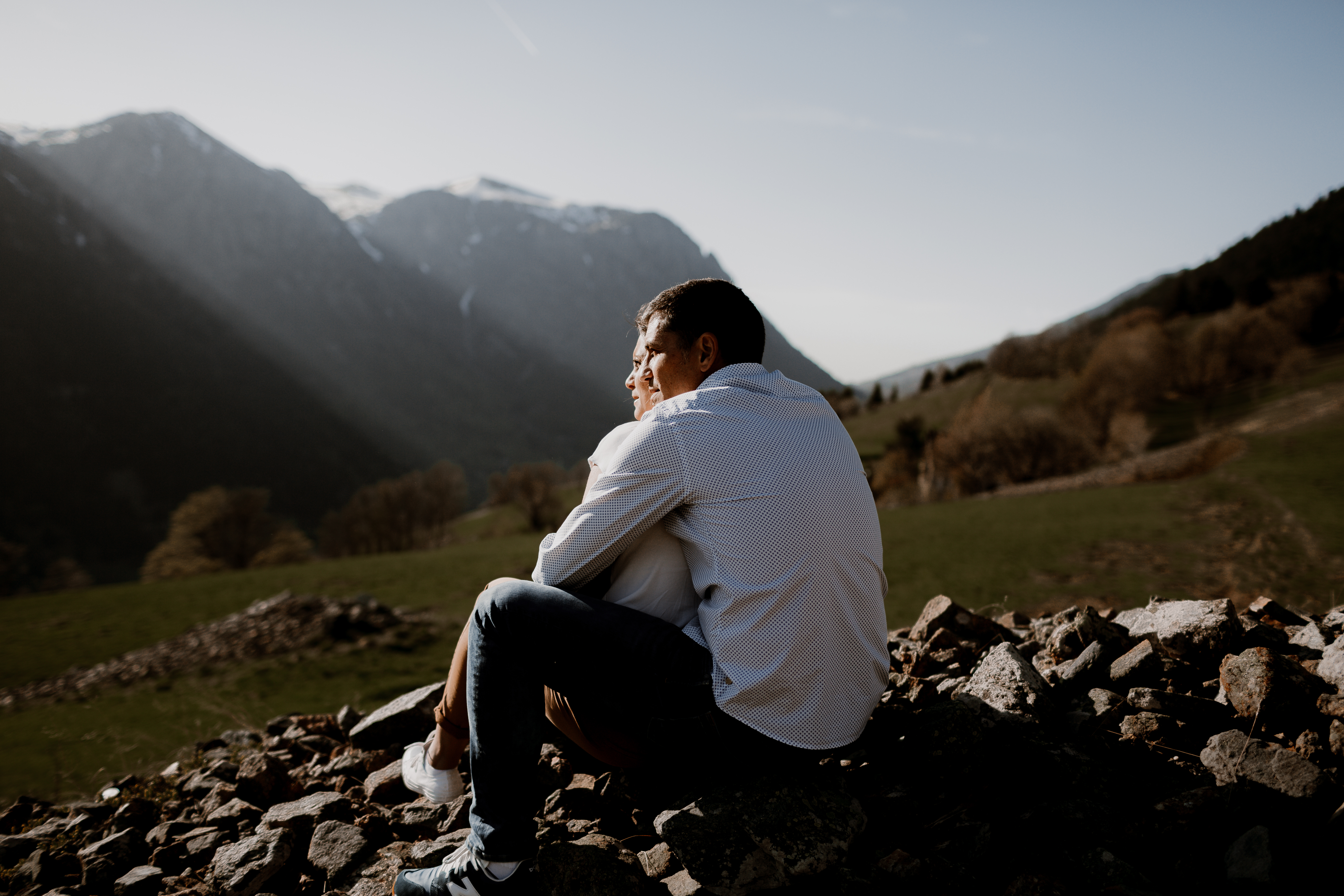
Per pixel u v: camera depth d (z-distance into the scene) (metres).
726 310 1.65
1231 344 88.38
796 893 1.48
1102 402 79.06
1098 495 45.38
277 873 1.90
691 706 1.42
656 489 1.41
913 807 1.68
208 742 3.67
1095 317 163.00
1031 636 2.78
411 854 1.80
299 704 14.69
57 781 4.33
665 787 1.89
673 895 1.55
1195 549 30.58
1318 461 45.88
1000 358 125.62
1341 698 1.72
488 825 1.44
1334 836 1.39
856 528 1.46
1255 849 1.38
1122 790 1.67
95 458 193.12
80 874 2.14
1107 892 1.35
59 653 26.11
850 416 127.38
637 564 1.51
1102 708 1.97
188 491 194.62
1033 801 1.71
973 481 65.94
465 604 28.20
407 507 85.88
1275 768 1.57
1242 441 56.19
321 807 2.13
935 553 33.88
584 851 1.61
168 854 2.08
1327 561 26.09
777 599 1.37
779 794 1.53
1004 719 1.85
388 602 29.11
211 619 30.78
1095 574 28.03
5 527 153.88
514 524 85.94
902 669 2.60
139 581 147.12
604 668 1.44
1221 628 2.10
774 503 1.37
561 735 2.18
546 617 1.42
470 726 1.50
